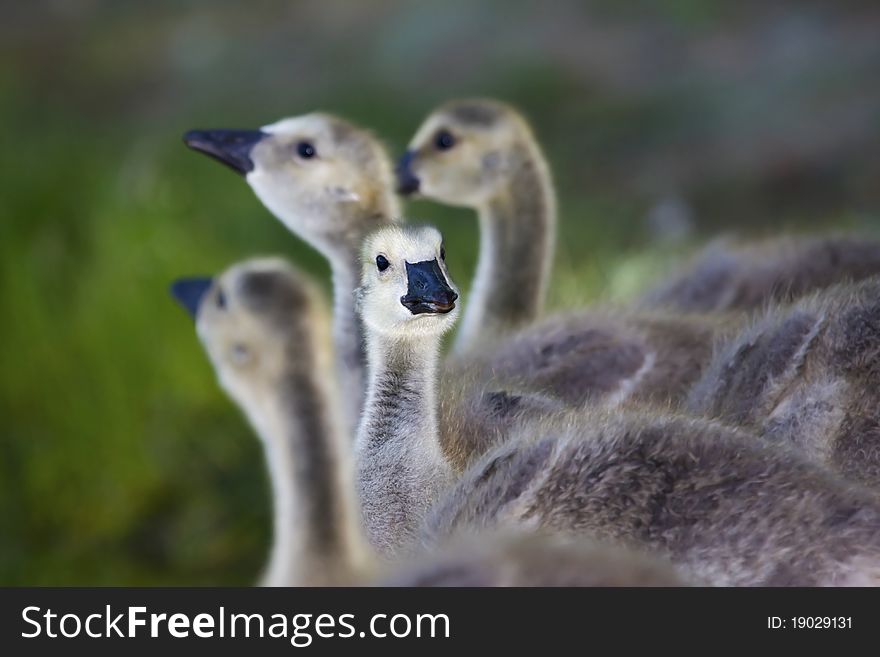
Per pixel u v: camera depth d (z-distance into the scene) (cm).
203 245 1855
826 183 2133
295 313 884
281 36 2891
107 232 1828
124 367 1712
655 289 1249
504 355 1032
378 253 895
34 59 2986
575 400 980
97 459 1688
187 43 2939
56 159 2048
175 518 1666
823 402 844
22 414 1711
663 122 2361
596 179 2247
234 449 1678
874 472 821
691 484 703
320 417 855
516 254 1298
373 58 2706
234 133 1152
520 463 751
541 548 609
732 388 884
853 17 2573
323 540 805
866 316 868
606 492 711
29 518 1677
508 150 1285
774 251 1195
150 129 2527
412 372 876
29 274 1778
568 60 2586
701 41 2592
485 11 2759
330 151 1126
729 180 2184
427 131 1298
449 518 755
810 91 2347
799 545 668
